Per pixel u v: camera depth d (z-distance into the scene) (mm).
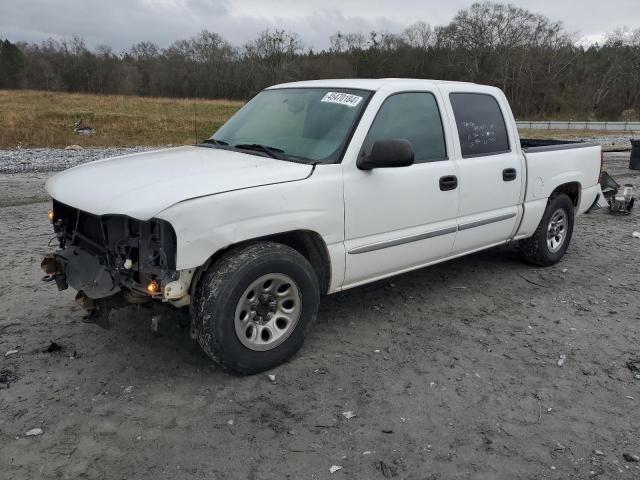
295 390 3408
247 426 3041
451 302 4902
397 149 3611
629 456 2861
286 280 3535
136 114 33969
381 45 86062
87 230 3598
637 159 14742
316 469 2725
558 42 81125
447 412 3230
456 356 3906
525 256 5883
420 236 4328
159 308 3545
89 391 3336
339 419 3131
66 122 29766
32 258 5871
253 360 3467
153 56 83562
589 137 35250
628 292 5270
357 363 3764
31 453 2773
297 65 78812
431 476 2703
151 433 2957
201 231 3094
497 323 4484
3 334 4051
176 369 3607
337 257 3820
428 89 4457
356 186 3812
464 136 4684
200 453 2814
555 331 4359
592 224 8281
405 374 3641
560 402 3367
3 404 3176
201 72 75562
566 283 5484
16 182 11523
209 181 3268
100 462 2727
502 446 2941
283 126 4234
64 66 80562
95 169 3762
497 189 4930
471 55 80625
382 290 5145
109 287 3314
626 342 4195
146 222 3189
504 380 3605
